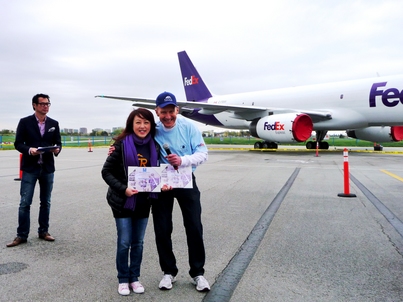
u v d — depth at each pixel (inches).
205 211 227.6
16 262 139.9
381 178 374.6
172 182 114.3
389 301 105.4
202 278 117.0
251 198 270.2
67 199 268.7
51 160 171.9
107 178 114.3
